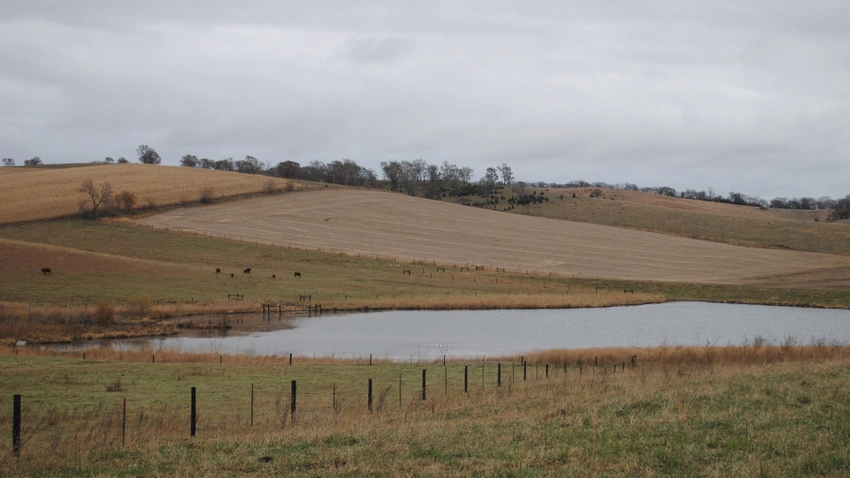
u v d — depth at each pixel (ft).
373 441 48.47
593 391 69.51
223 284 238.27
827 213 651.25
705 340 158.30
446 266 302.86
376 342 151.53
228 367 102.01
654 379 77.30
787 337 162.30
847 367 73.82
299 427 55.01
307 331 168.66
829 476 37.29
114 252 291.99
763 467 38.99
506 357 120.67
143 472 42.75
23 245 270.26
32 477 41.98
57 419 63.31
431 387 85.71
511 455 43.68
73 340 149.69
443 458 43.75
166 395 78.28
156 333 161.79
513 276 287.07
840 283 278.87
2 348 119.75
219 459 44.93
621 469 40.27
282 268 280.31
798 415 51.03
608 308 225.56
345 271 280.51
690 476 38.50
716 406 55.83
